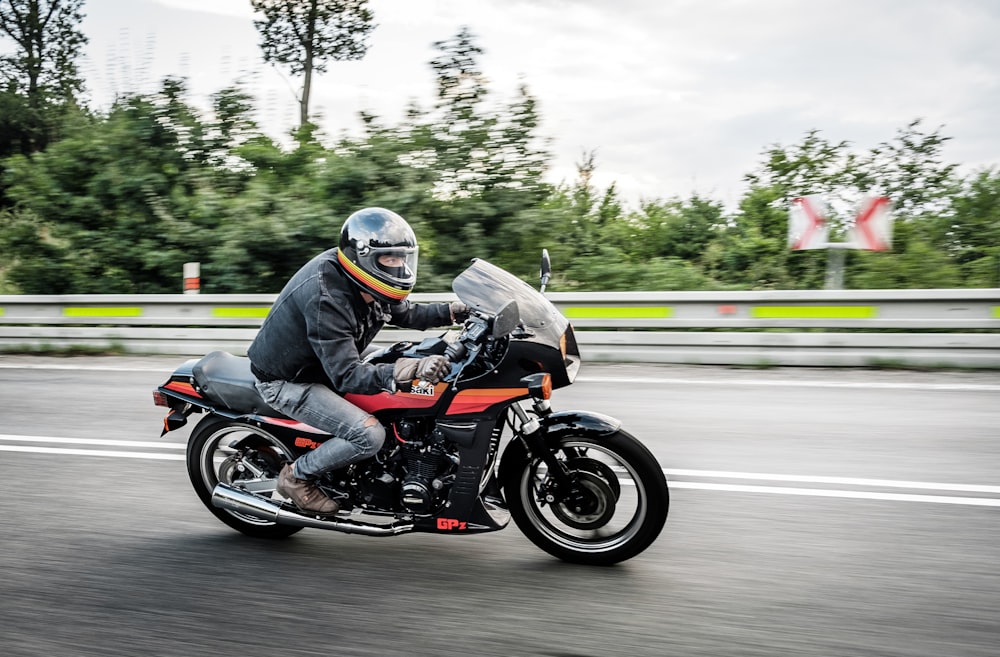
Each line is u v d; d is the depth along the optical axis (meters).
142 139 12.00
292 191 11.51
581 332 8.62
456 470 3.62
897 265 10.91
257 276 11.27
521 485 3.72
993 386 6.98
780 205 12.87
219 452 4.23
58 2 23.56
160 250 11.69
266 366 3.74
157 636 3.11
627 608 3.27
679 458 5.23
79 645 3.04
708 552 3.82
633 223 13.87
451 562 3.75
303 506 3.73
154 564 3.78
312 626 3.16
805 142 13.04
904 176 12.55
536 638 3.04
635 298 8.45
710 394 6.94
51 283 12.09
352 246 3.45
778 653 2.91
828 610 3.23
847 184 12.77
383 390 3.46
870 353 7.86
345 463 3.62
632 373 7.91
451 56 11.15
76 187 12.36
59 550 3.95
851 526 4.10
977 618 3.15
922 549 3.80
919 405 6.41
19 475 5.11
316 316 3.47
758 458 5.20
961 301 7.62
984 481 4.70
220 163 12.37
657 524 3.57
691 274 11.09
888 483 4.70
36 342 10.02
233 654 2.96
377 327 3.80
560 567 3.68
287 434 3.85
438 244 11.15
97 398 7.26
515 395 3.48
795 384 7.25
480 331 3.39
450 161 11.15
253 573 3.67
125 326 9.80
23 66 21.16
